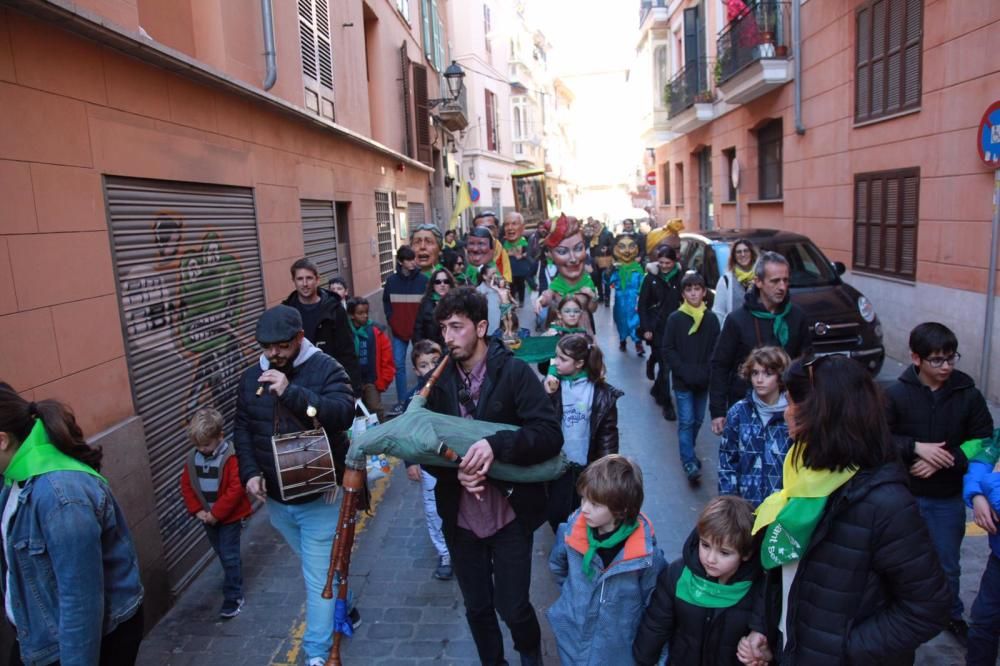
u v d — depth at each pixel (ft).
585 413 14.26
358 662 12.51
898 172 31.76
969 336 26.78
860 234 35.81
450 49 87.66
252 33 23.39
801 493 6.99
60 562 7.97
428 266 27.14
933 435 11.10
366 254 38.83
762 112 49.96
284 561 16.70
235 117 20.75
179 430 16.24
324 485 11.46
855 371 6.93
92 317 13.12
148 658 12.96
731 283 24.45
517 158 128.88
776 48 44.62
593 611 9.41
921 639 6.63
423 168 56.24
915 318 30.68
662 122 82.94
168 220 16.44
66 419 8.59
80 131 13.10
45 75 12.25
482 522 10.27
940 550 11.35
